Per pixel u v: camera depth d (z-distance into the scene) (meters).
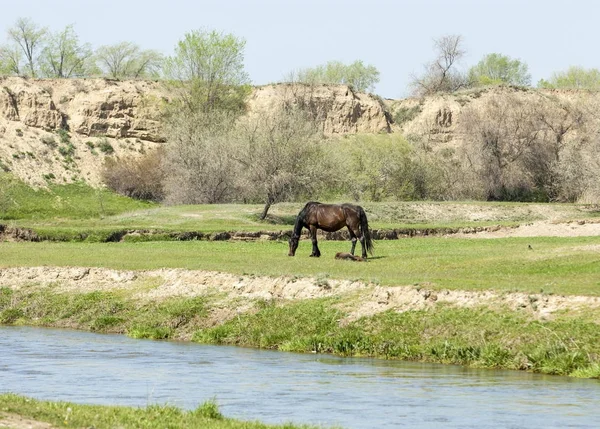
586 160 96.06
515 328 29.56
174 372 27.20
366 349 31.17
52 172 109.38
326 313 34.28
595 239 59.97
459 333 30.36
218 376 26.42
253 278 39.16
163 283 41.56
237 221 76.88
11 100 116.44
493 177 110.56
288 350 32.34
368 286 35.69
